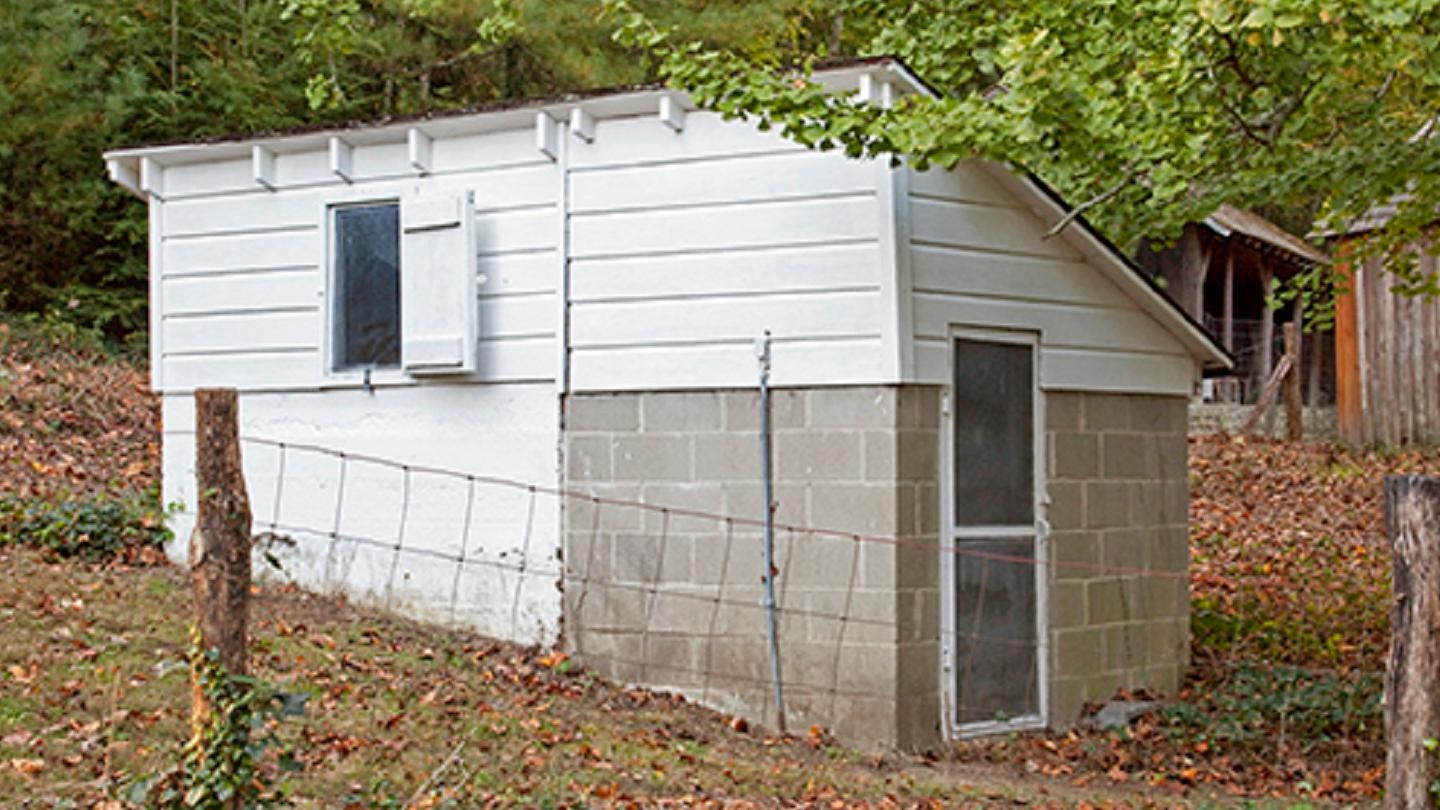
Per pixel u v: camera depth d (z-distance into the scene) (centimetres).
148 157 1031
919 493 852
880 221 837
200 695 520
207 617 522
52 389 1541
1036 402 932
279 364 1008
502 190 945
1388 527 575
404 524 970
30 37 1723
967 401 894
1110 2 855
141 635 820
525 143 938
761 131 823
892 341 834
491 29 1012
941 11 1112
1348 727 942
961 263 877
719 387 883
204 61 1981
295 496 1004
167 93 1919
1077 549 952
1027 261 918
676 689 891
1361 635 1203
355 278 991
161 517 1059
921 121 756
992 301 897
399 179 974
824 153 854
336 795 621
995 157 793
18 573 928
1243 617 1251
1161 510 1023
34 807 563
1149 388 1009
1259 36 709
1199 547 1536
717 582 883
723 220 882
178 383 1040
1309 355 3003
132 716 680
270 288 1011
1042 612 930
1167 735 925
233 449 528
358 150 985
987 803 734
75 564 994
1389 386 2128
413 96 2145
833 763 801
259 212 1014
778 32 1875
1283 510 1698
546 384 931
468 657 897
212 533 523
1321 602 1317
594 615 913
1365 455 2041
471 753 709
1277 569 1455
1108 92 839
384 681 813
